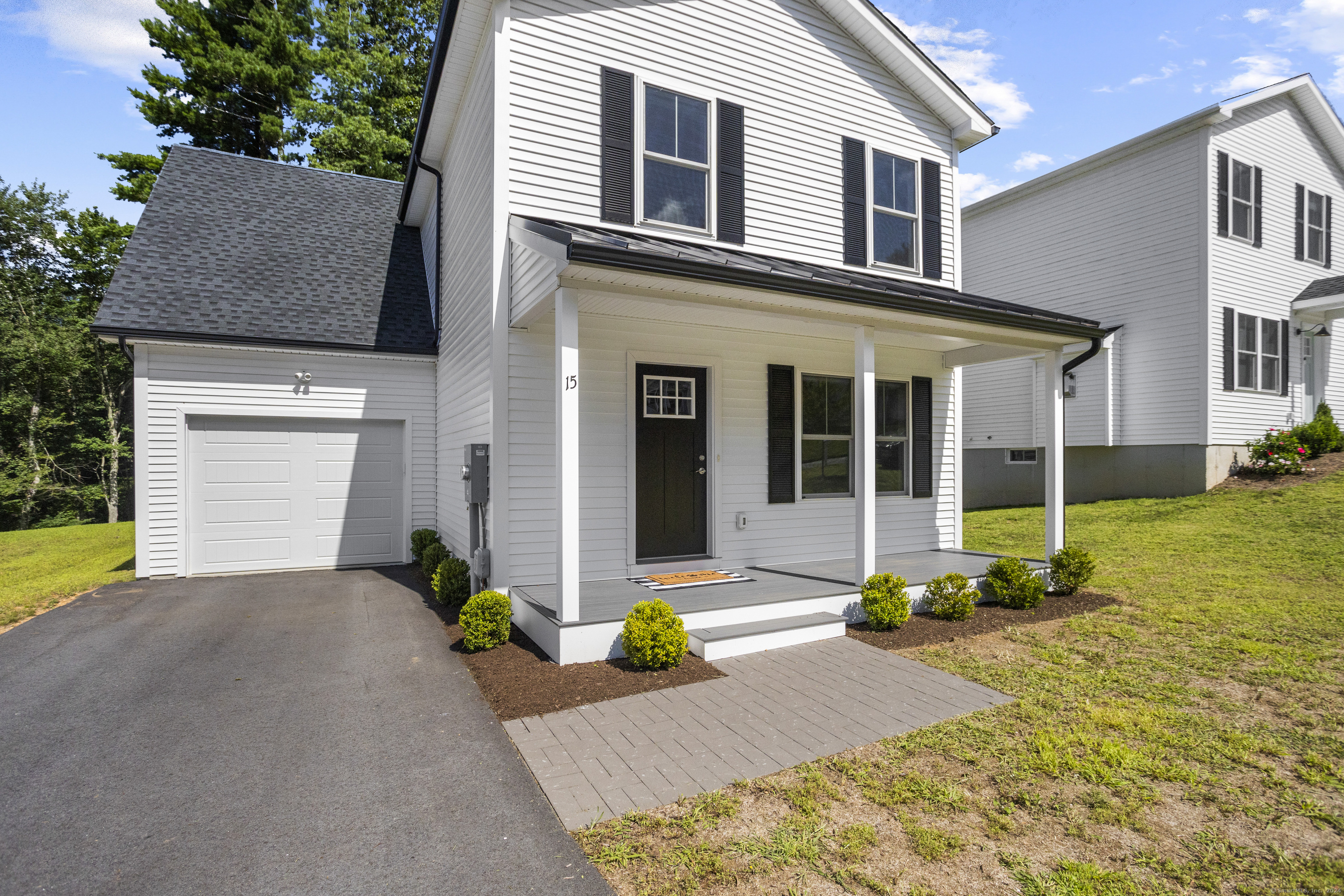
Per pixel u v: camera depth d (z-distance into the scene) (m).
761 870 2.62
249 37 20.83
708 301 5.59
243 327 9.23
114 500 24.73
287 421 9.58
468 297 7.81
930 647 5.61
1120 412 14.25
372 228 12.20
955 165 9.35
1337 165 15.65
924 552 9.00
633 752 3.65
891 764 3.51
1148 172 13.73
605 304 5.55
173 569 8.88
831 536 8.23
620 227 6.70
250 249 10.66
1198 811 3.08
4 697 4.54
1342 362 16.19
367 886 2.55
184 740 3.86
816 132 8.05
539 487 6.39
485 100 6.79
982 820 2.99
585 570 6.70
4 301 23.61
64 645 5.73
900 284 7.23
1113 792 3.23
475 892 2.51
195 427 9.06
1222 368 13.00
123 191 21.11
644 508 7.13
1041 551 9.98
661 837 2.85
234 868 2.67
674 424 7.28
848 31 8.35
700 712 4.20
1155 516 11.68
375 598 7.57
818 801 3.14
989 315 6.61
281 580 8.78
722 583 6.64
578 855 2.74
